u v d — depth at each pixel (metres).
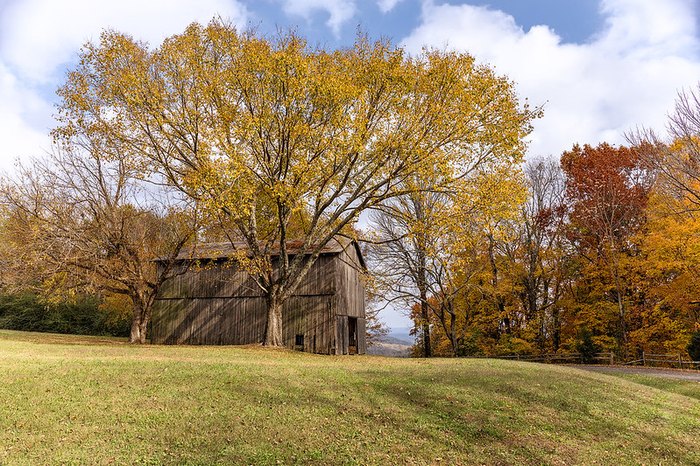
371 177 26.81
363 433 10.96
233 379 14.84
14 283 28.94
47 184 29.02
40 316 47.34
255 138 24.41
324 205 27.08
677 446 11.55
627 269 35.72
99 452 9.30
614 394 15.98
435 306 45.94
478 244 38.56
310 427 11.12
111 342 31.17
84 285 29.56
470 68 23.58
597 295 37.91
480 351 42.72
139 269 31.47
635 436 12.04
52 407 11.60
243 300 32.00
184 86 25.66
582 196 40.88
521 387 15.45
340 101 23.31
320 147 24.17
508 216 23.86
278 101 24.69
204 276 33.41
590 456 10.53
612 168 39.69
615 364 33.19
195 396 12.98
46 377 14.07
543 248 42.62
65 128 25.78
